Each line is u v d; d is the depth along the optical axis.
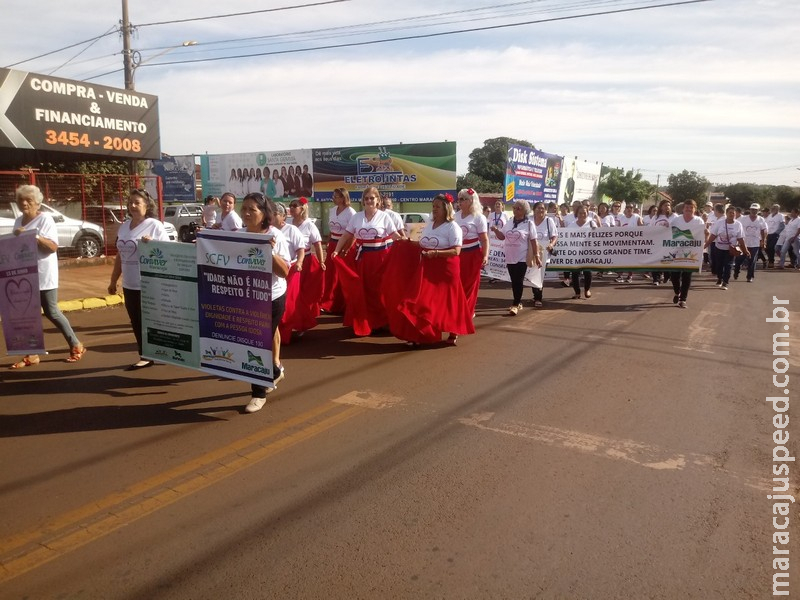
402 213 28.97
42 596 2.85
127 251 6.08
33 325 6.44
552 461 4.25
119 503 3.70
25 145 14.98
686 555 3.15
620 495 3.78
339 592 2.87
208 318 5.35
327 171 31.94
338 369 6.51
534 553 3.17
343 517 3.52
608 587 2.90
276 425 4.91
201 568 3.06
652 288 13.25
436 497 3.75
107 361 6.84
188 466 4.18
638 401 5.48
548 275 12.38
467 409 5.27
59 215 15.91
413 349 7.41
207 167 35.72
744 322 9.13
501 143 52.94
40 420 5.02
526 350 7.34
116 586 2.92
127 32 20.88
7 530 3.41
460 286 7.46
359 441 4.59
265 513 3.57
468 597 2.83
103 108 16.64
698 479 3.99
